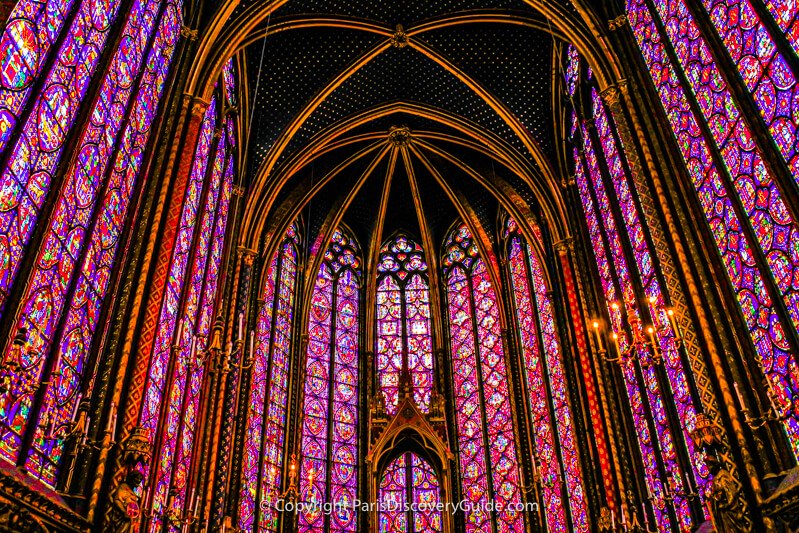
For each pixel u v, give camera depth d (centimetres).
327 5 1872
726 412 1067
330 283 2516
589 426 1728
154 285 1213
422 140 2341
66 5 958
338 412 2270
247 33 1670
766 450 1010
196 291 1579
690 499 1253
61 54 945
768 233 1032
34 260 863
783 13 1000
